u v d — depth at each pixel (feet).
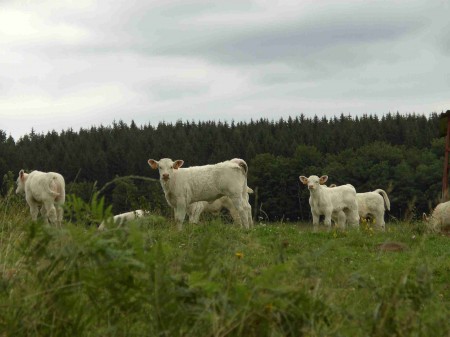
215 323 13.84
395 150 247.91
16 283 16.43
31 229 15.60
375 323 15.35
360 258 40.34
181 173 66.90
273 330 14.53
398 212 152.35
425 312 17.21
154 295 14.55
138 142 352.90
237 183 68.44
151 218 16.33
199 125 435.94
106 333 14.97
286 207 192.34
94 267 15.26
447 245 48.21
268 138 357.00
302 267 17.22
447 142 95.45
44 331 14.74
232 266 17.51
